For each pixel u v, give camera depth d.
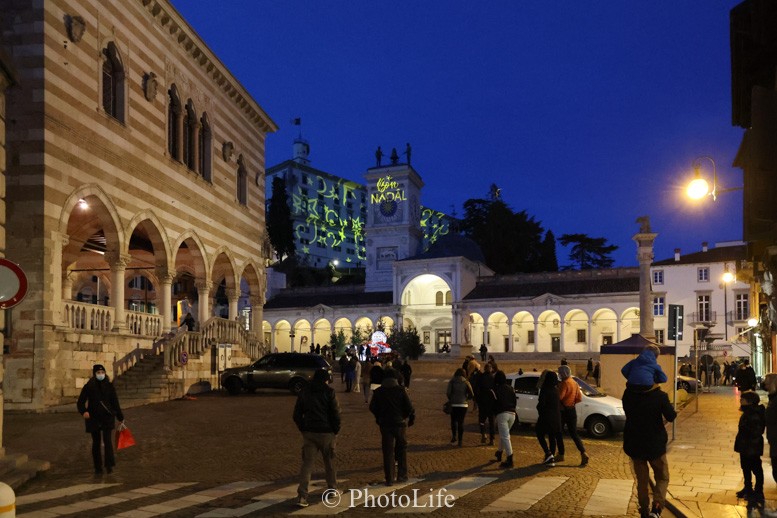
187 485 10.88
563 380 13.45
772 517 8.88
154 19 27.98
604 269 72.38
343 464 13.16
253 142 39.09
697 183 16.59
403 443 11.24
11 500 5.61
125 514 8.80
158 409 22.62
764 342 38.94
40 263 20.62
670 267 67.94
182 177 30.03
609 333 70.50
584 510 9.20
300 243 116.69
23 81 20.86
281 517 8.68
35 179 20.73
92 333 23.17
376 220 88.94
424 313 79.94
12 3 21.05
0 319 12.16
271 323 81.00
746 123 20.48
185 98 30.75
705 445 16.11
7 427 17.59
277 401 26.31
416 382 41.53
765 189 14.94
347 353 34.88
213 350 30.52
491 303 72.31
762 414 9.84
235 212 36.12
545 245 105.62
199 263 32.06
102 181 23.91
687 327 66.69
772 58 17.09
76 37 22.36
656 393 8.70
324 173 123.81
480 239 104.06
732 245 70.50
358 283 108.00
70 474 11.97
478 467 12.88
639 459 8.70
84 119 22.86
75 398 21.97
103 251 32.03
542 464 13.27
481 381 16.02
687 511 9.18
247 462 13.23
